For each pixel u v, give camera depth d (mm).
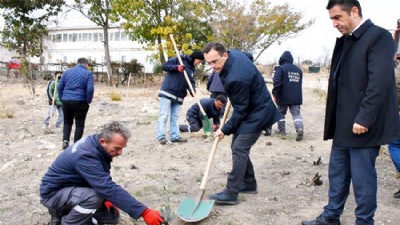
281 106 8273
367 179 3357
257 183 5320
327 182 5332
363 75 3256
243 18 25438
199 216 4012
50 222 3982
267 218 4172
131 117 11078
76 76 6883
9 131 9242
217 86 8398
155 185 5180
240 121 4250
